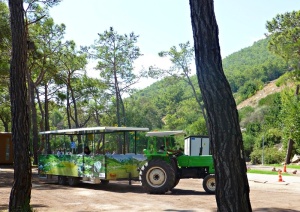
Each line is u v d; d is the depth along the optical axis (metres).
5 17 27.23
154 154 16.91
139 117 67.06
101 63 42.47
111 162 17.81
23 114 10.00
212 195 15.84
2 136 36.41
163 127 91.69
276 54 45.66
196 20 6.29
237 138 6.06
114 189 17.91
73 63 38.84
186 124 86.81
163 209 12.23
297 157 44.91
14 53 9.98
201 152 17.66
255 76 136.00
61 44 36.81
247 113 71.75
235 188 5.94
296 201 14.00
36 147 36.72
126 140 19.09
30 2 30.42
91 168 18.31
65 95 43.62
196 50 6.31
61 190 17.38
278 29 47.09
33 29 33.72
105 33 41.69
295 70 42.09
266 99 71.94
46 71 38.84
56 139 21.77
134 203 13.54
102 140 21.50
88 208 12.45
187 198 14.87
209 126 6.16
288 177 23.78
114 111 53.34
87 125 63.00
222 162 6.00
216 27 6.30
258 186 19.31
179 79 53.12
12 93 10.01
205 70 6.20
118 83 43.22
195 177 17.03
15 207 9.87
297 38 44.75
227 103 6.12
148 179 16.53
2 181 20.94
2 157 36.25
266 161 47.66
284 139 46.56
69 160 19.47
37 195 15.54
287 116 42.03
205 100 6.20
